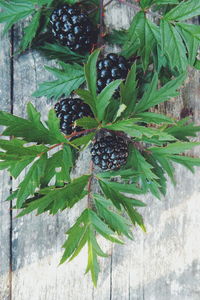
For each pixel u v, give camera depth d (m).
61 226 0.46
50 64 0.45
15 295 0.46
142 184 0.42
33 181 0.39
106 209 0.41
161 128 0.40
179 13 0.40
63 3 0.42
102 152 0.39
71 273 0.46
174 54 0.40
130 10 0.46
